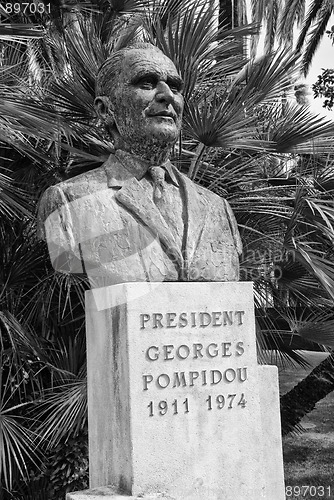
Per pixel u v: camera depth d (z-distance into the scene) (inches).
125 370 131.8
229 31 233.6
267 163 243.9
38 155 219.1
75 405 195.9
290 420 261.4
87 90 214.8
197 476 132.3
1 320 205.5
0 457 186.9
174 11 239.9
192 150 237.9
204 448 133.5
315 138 222.2
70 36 226.2
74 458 213.3
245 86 212.4
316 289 222.4
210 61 227.1
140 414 130.1
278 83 215.9
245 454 136.1
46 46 251.0
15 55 243.8
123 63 145.6
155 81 144.1
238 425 136.4
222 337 137.6
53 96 222.4
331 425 346.9
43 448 218.1
